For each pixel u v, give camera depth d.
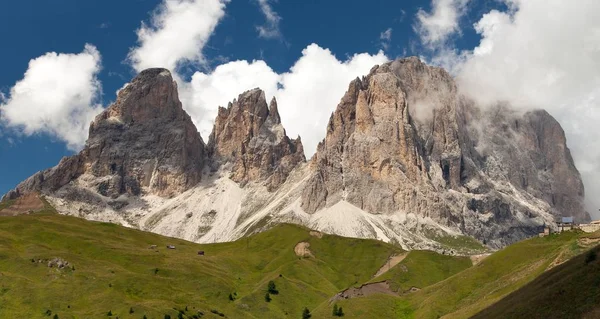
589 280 171.62
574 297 168.75
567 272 192.38
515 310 185.88
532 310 176.38
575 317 160.75
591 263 180.50
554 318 165.75
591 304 161.62
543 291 187.50
